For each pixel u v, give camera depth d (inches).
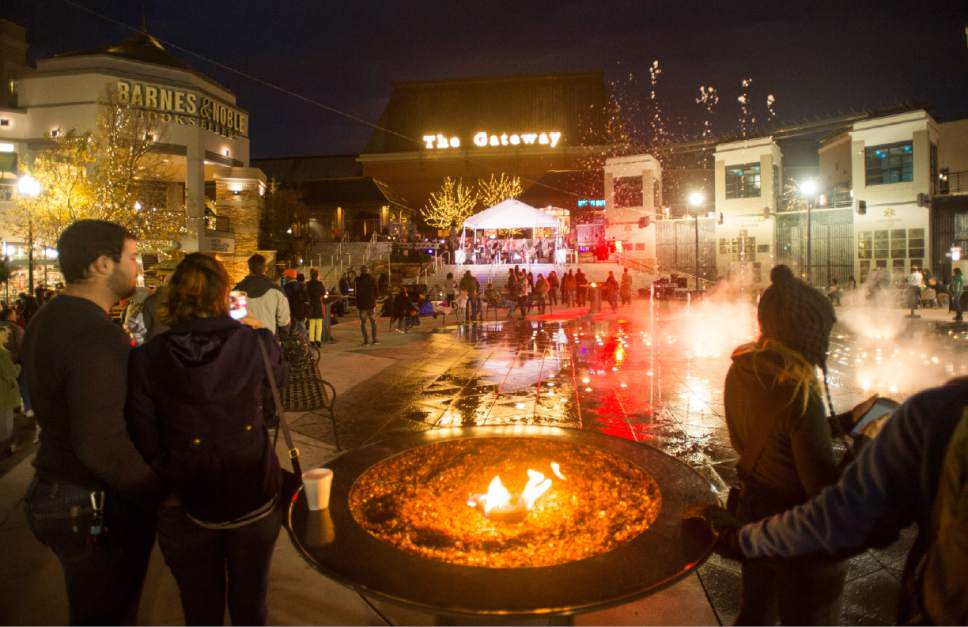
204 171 1362.0
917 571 49.1
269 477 85.9
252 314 247.8
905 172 1049.5
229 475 80.4
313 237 1694.1
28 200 847.7
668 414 266.4
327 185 2036.2
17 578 131.5
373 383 346.3
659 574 66.6
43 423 80.0
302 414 273.6
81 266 82.6
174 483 79.3
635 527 79.8
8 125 1200.8
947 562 44.4
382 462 104.0
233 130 1411.2
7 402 220.8
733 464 198.8
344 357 450.3
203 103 1304.1
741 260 1259.8
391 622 113.0
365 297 521.3
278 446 222.7
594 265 1269.7
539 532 79.4
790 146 1558.8
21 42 1525.6
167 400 78.0
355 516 83.6
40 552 144.1
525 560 71.4
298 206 1642.5
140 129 1018.1
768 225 1226.0
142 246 924.0
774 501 75.6
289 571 133.4
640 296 1213.7
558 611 59.4
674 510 83.5
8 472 204.2
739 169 1258.0
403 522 82.6
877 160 1083.9
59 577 132.2
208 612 84.4
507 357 443.8
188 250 1249.4
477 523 82.7
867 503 51.3
